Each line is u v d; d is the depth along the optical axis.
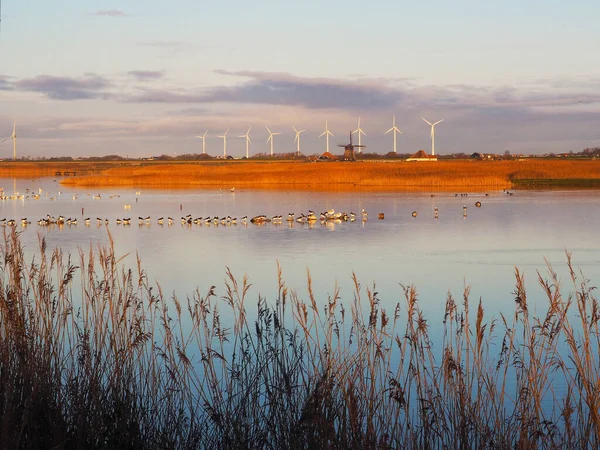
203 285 32.12
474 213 74.38
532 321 22.77
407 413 10.80
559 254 43.78
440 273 36.34
